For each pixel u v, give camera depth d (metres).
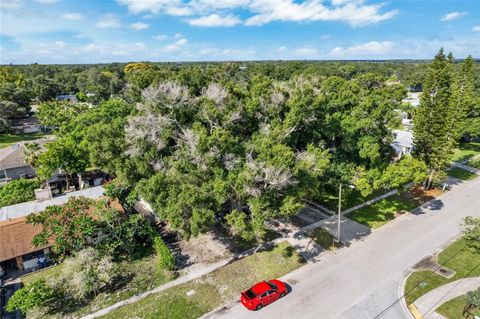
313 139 28.03
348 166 27.70
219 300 18.31
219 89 24.64
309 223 26.86
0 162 37.88
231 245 23.81
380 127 28.41
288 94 25.03
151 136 23.83
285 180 19.42
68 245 20.53
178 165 21.41
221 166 21.16
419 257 21.97
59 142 35.78
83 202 22.45
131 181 24.75
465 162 43.66
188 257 22.59
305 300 18.02
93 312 17.61
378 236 24.89
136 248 23.61
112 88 86.50
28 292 17.23
